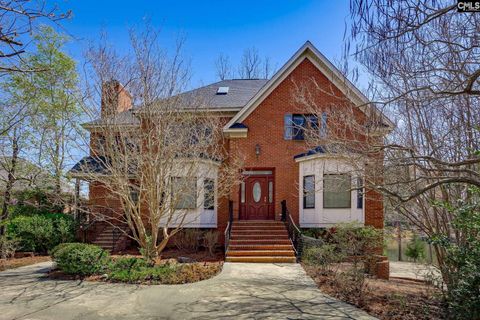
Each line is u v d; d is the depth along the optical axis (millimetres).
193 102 13500
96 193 16797
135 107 11430
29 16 3910
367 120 9133
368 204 14977
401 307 7527
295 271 11367
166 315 6969
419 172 9320
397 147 7051
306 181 16172
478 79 5867
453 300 6555
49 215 17234
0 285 9578
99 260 10820
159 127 11188
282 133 16984
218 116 16000
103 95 11586
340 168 14445
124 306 7586
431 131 8609
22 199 16688
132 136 11758
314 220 15586
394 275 14172
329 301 7988
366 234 11211
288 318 6785
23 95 14836
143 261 11234
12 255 14820
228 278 10359
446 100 7594
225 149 16703
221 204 16703
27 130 15430
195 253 15219
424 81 7773
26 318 6773
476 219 6727
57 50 15672
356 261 10195
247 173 17391
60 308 7434
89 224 16688
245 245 13961
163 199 12117
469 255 6598
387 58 5133
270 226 15430
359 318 6820
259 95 17016
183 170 12688
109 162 12562
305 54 16969
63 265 10562
